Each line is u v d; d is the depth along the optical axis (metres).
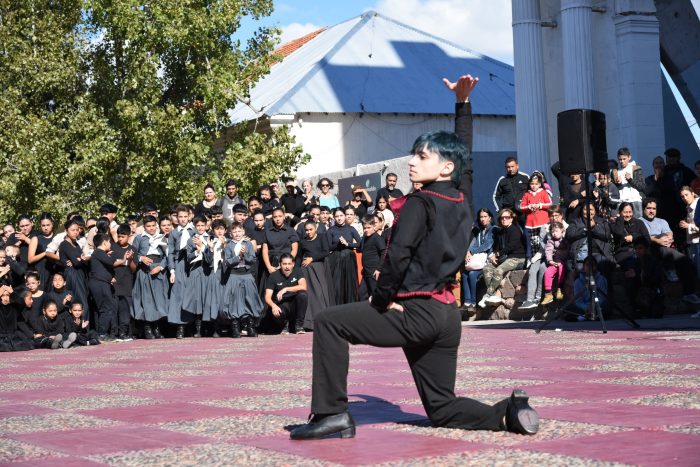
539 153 23.12
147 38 25.92
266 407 5.51
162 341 14.55
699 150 26.84
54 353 12.47
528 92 23.25
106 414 5.44
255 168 27.36
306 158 28.30
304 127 34.81
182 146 26.27
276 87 36.88
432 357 4.41
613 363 7.51
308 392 6.27
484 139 37.38
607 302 14.15
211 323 15.70
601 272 14.18
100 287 14.77
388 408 5.34
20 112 26.20
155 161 26.59
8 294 13.29
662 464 3.48
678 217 15.62
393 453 3.88
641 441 3.98
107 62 27.00
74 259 14.48
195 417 5.17
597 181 15.12
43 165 25.75
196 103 27.97
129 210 27.30
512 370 7.20
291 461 3.76
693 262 14.95
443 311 4.29
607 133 23.34
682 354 8.19
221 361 9.67
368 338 4.30
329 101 34.91
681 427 4.30
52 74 26.09
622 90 22.86
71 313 13.83
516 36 23.50
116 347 13.25
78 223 14.59
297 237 15.77
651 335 10.71
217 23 26.56
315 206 16.80
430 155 4.30
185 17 26.39
